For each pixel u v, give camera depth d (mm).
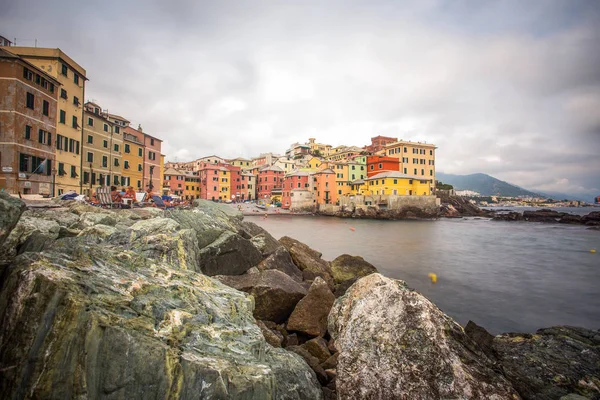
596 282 24859
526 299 20281
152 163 71562
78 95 44125
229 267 12875
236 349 5086
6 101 31266
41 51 39344
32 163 33906
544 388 6520
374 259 33719
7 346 3928
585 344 8625
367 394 6113
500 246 44188
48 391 3629
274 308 11062
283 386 6055
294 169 141125
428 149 114938
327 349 9641
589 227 70562
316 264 18141
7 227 6102
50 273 4473
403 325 6766
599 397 6344
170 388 4086
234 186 125812
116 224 12641
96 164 50438
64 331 3898
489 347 8039
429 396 5754
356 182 114688
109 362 3996
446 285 23469
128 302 4824
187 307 5434
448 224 80250
